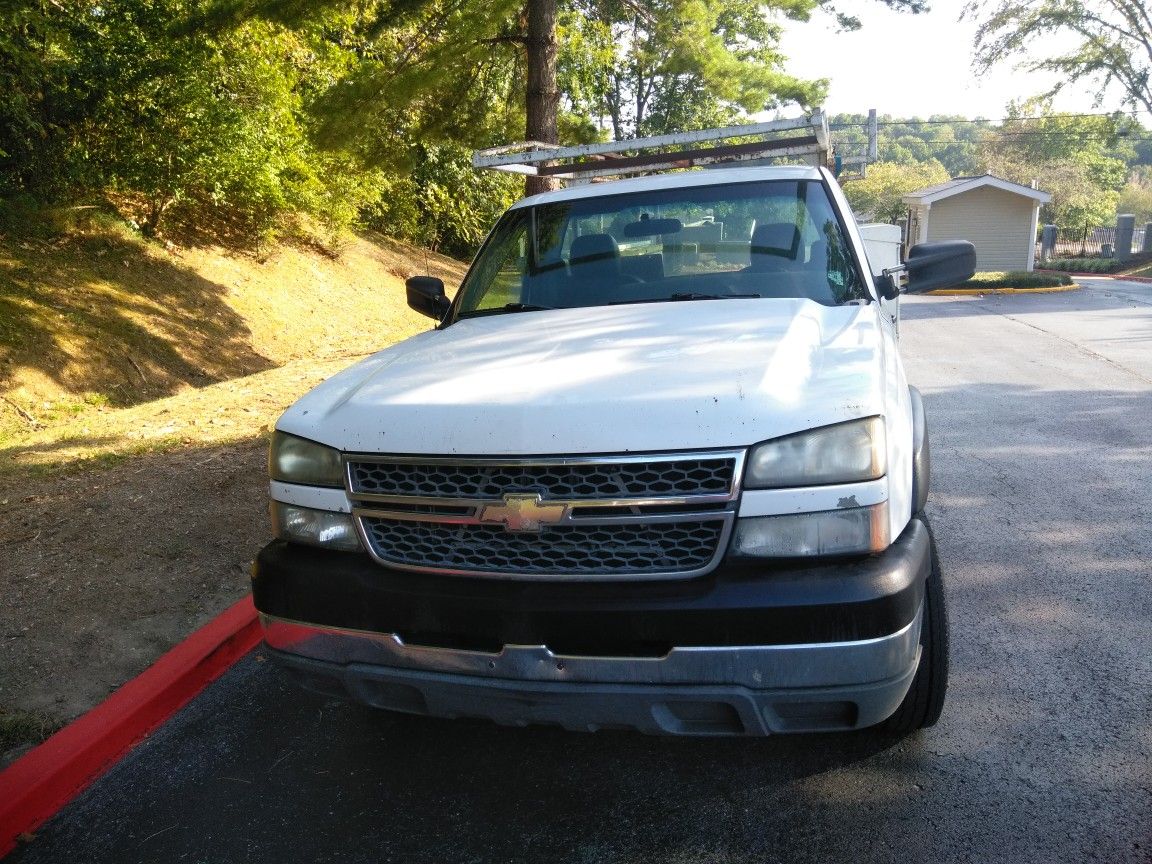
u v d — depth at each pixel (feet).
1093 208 167.53
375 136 38.11
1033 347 37.40
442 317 13.46
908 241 124.26
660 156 18.47
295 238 54.03
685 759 9.34
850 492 6.98
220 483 18.42
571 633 7.14
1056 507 16.28
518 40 36.65
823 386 7.52
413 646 7.61
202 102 38.58
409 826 8.56
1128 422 22.65
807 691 6.93
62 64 36.81
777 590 6.85
